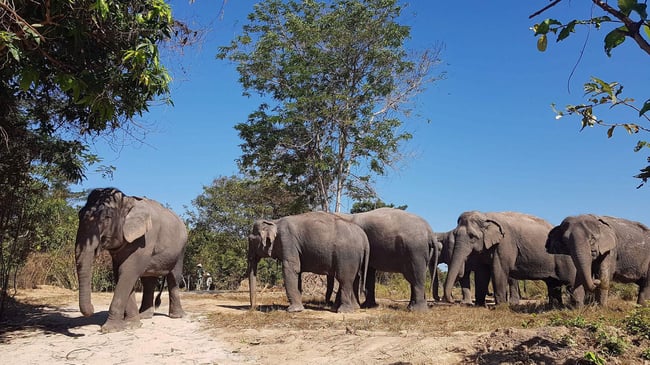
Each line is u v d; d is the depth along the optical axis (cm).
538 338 659
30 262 1888
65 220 2058
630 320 707
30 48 707
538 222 1583
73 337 895
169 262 1071
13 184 1095
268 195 3291
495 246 1532
